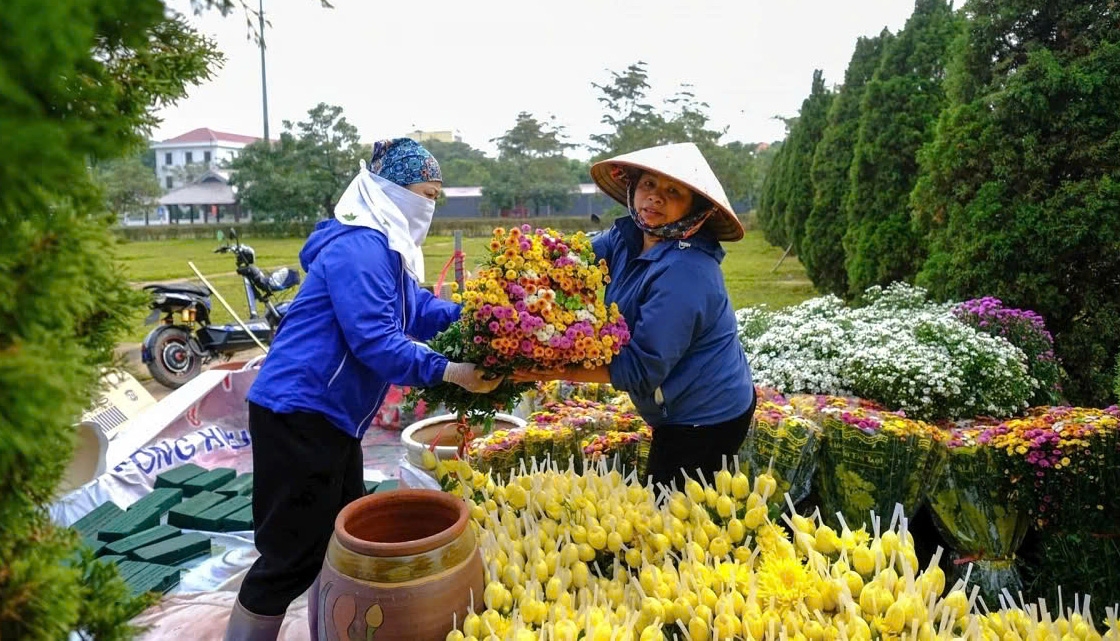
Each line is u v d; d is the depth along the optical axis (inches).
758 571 69.3
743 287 516.7
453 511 70.6
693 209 87.0
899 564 68.4
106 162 33.4
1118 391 135.4
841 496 122.0
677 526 74.8
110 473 140.0
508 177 1482.5
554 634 60.2
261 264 698.2
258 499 85.6
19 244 29.8
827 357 165.6
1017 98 205.8
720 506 74.3
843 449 121.0
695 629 62.7
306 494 84.4
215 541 123.5
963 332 160.9
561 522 79.4
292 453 83.0
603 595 70.0
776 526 74.7
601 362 80.0
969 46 226.5
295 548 85.0
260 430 84.0
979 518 119.1
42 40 26.2
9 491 32.0
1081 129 198.2
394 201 89.0
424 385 83.2
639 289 86.8
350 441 88.7
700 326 84.5
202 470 145.8
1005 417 145.6
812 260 425.1
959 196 221.0
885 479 118.0
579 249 84.0
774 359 168.1
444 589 61.4
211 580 112.7
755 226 1322.6
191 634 96.8
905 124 330.0
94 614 36.8
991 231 209.8
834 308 208.1
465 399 88.2
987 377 146.9
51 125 27.0
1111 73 197.2
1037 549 122.8
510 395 88.0
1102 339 195.9
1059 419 123.0
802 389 157.2
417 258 92.4
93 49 34.1
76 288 31.4
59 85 29.0
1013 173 207.6
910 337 161.9
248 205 1257.4
